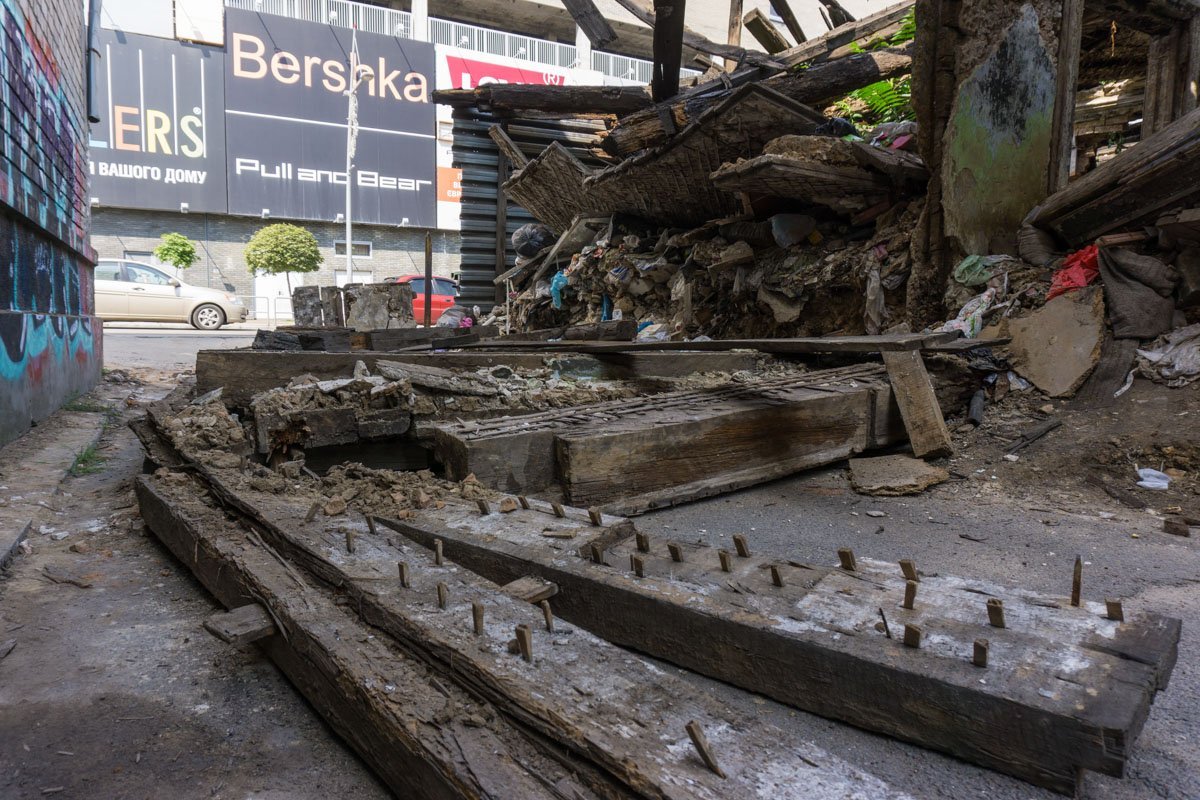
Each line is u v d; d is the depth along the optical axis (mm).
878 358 6191
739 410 4355
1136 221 5805
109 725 1872
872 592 2014
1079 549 3385
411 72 34969
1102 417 5023
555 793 1264
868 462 4855
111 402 7422
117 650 2285
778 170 7008
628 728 1372
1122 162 5738
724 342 5449
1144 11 7742
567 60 38500
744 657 1967
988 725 1573
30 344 5562
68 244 6965
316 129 33781
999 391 5688
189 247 28531
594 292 11938
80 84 8203
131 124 30750
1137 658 1594
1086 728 1437
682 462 4074
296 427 3990
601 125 14242
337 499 2838
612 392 5289
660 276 10797
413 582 2061
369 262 36281
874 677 1729
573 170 11469
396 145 35375
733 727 1396
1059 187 7160
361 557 2262
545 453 3734
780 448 4555
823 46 11430
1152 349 5273
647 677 1562
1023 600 1896
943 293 6969
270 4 33938
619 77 39125
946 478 4629
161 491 3289
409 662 1722
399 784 1507
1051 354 5598
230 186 32656
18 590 2748
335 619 1938
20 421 5246
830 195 7996
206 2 31609
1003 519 3885
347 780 1667
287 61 32875
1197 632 2463
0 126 4781
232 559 2404
